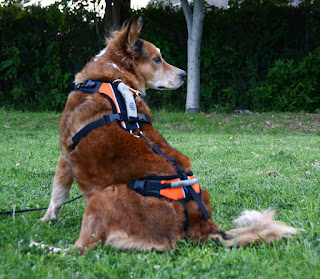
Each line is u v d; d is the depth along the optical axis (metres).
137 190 2.65
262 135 10.92
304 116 13.41
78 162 2.87
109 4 14.06
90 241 2.65
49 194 4.78
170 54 14.66
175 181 2.71
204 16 13.62
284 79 14.28
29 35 14.31
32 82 14.84
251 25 14.23
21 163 6.57
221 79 14.84
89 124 2.88
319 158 6.78
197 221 2.76
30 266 2.43
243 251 2.66
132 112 2.96
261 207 4.14
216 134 11.27
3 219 3.68
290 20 14.38
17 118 13.26
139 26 3.64
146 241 2.61
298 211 3.73
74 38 14.51
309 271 2.42
